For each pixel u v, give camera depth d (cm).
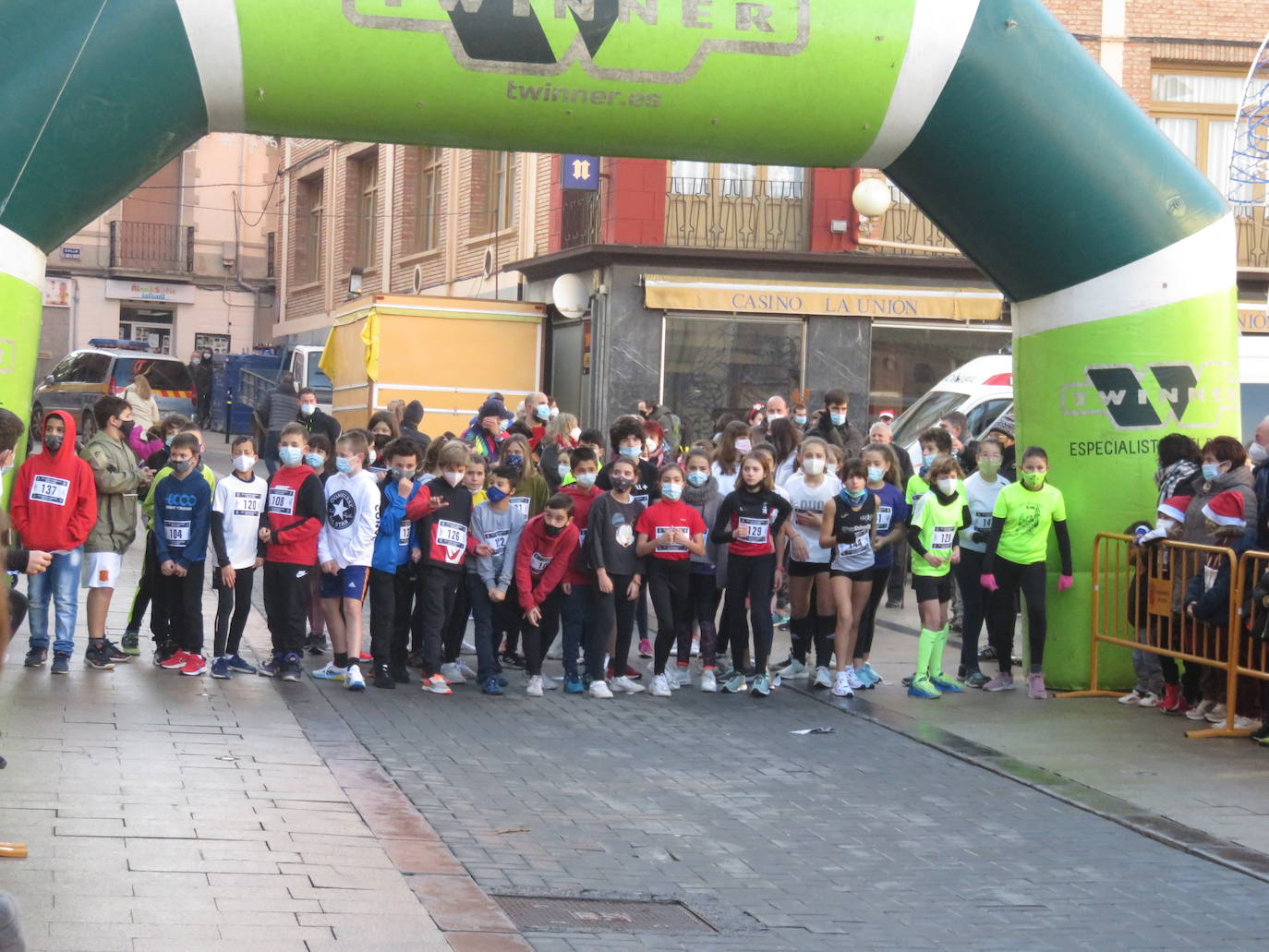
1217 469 906
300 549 971
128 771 699
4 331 859
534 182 2403
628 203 2064
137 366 3009
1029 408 1059
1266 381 1574
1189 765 821
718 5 929
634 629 1296
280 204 4103
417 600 1067
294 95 902
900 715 948
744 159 995
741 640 1026
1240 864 639
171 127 896
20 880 524
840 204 2095
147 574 1025
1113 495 1024
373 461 1176
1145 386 1016
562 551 988
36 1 841
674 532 1002
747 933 539
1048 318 1041
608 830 670
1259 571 867
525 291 2386
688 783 765
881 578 1041
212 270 4375
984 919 566
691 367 2062
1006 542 1020
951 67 958
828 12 940
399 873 571
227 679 966
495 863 606
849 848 660
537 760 800
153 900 512
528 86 916
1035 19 979
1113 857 656
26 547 920
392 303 2061
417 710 916
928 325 2102
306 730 830
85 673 948
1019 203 997
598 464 1117
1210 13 2169
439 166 2952
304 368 2847
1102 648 1032
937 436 1037
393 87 905
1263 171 2022
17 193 845
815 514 1052
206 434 3628
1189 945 544
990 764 817
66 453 926
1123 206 1001
